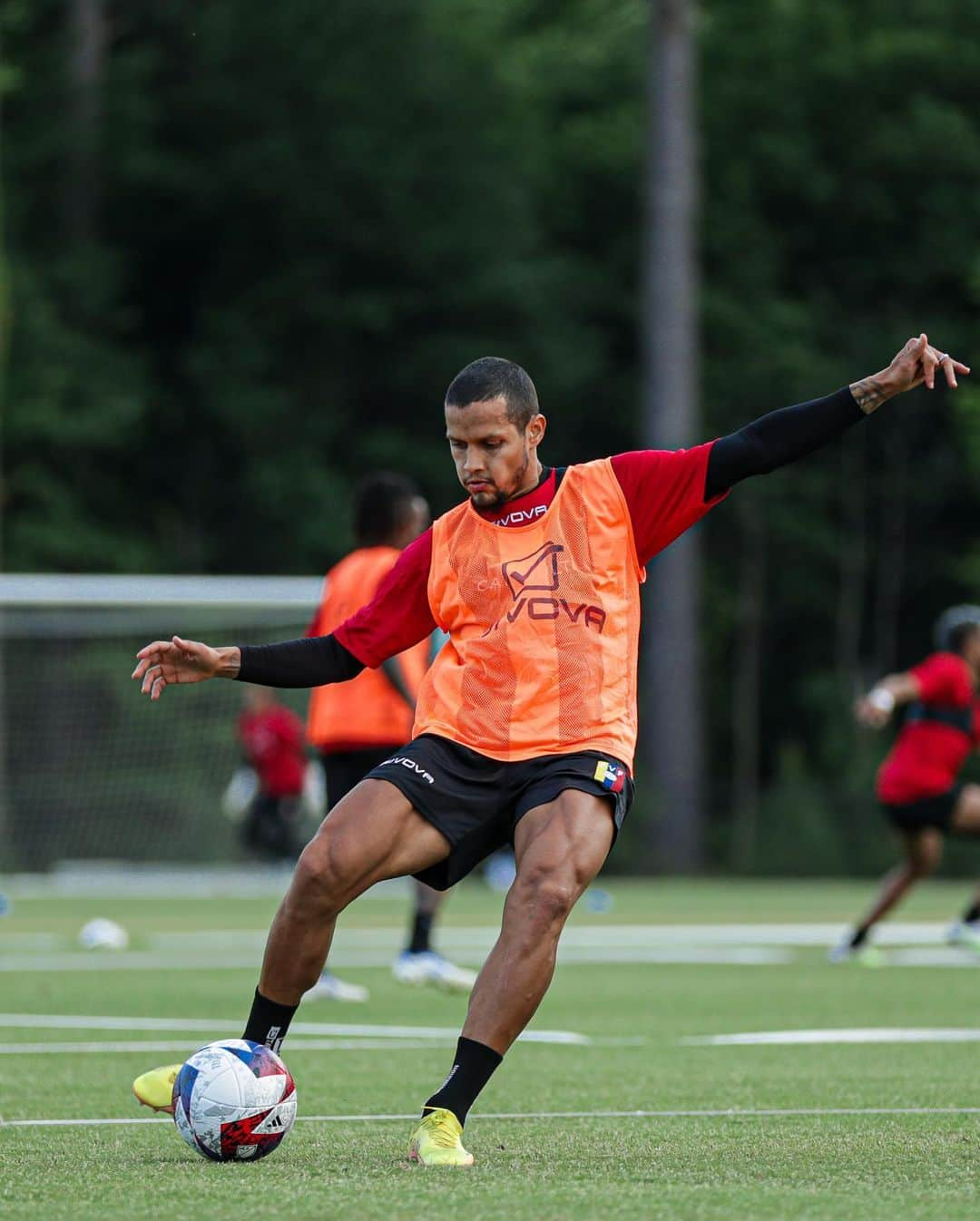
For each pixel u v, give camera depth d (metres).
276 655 17.34
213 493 129.25
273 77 128.25
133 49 130.75
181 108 129.38
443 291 131.75
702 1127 18.86
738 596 139.12
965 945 51.47
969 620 46.06
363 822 16.41
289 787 83.31
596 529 16.98
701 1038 28.95
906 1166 16.06
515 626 16.78
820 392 135.38
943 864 105.81
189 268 132.75
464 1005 34.38
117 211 129.38
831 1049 27.25
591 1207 13.66
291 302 128.62
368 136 127.31
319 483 125.50
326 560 126.31
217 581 59.62
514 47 142.62
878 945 52.94
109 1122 19.30
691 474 17.03
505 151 131.75
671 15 98.94
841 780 121.44
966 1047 27.45
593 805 16.25
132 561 121.56
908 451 140.88
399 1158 16.45
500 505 17.09
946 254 138.75
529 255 135.12
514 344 133.75
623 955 49.31
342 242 130.50
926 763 45.47
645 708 105.31
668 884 97.44
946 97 141.75
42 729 89.75
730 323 135.50
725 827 118.12
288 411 127.44
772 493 138.50
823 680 136.88
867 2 142.38
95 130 124.94
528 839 16.17
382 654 17.50
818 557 141.25
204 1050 16.62
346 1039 28.58
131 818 89.06
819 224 142.50
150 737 89.56
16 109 125.62
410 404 134.12
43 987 38.28
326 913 16.53
